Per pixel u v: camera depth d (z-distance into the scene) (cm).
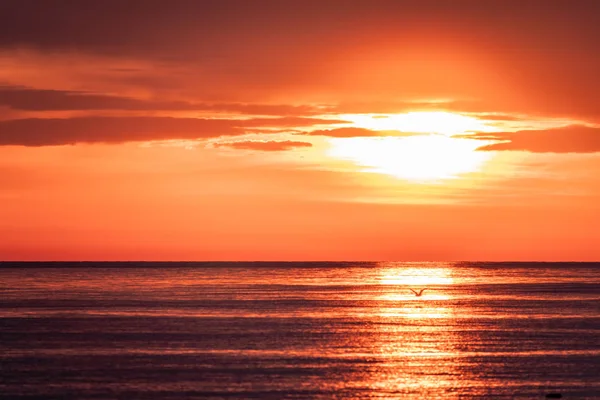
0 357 17575
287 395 14175
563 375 15838
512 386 14912
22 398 13938
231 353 18238
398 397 14125
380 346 19500
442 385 14988
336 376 15675
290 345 19588
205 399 13875
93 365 16662
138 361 17138
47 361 17100
